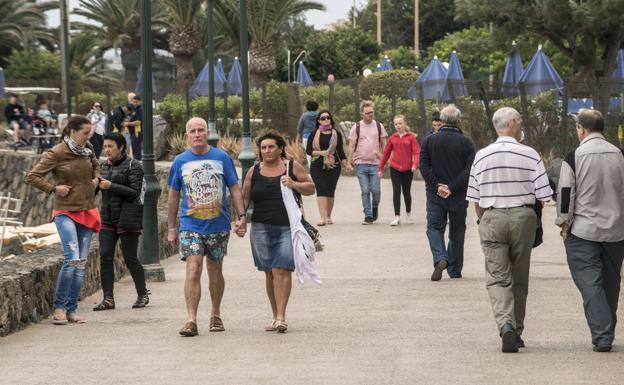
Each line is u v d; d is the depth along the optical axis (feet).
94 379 41.37
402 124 99.76
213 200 50.55
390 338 48.62
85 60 362.94
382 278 68.90
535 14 268.21
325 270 73.46
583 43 272.31
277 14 310.04
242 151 110.42
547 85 186.19
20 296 54.34
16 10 338.95
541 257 77.15
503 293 45.16
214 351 46.52
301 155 167.22
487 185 46.19
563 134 140.26
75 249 55.72
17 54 344.90
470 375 40.45
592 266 45.01
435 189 67.26
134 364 44.16
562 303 57.36
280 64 410.72
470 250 82.69
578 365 41.88
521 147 46.14
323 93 193.77
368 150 100.68
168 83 230.68
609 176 44.68
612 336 44.62
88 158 56.75
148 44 73.00
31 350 48.03
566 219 45.03
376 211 101.76
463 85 151.02
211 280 51.67
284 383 39.73
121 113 143.43
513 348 44.42
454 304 58.08
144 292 60.75
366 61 423.23
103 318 57.06
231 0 313.94
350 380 39.99
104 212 60.18
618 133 134.41
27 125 211.00
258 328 52.31
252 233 51.13
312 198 129.70
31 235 101.60
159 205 114.52
